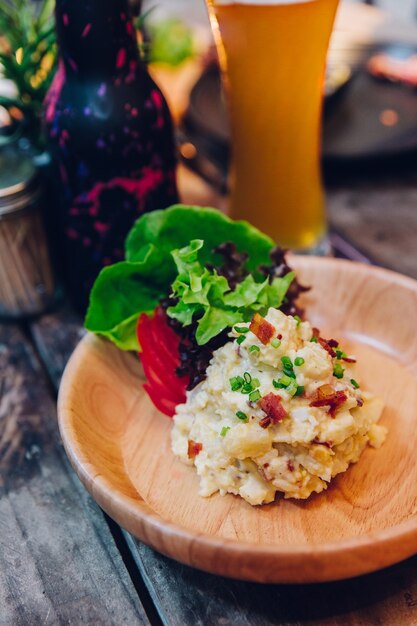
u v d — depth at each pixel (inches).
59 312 20.6
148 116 17.0
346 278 18.0
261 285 15.7
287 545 11.7
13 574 14.0
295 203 19.8
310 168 19.5
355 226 22.4
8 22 19.4
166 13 35.7
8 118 22.1
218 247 16.8
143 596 14.0
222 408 14.6
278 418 13.7
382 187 24.1
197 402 15.0
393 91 26.4
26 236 18.9
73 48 16.2
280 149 18.9
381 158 23.2
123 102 16.7
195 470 15.0
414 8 40.6
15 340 19.7
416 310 17.0
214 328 15.2
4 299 19.9
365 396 15.5
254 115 18.4
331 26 17.3
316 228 20.5
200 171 25.1
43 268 19.9
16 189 18.3
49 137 17.3
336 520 13.8
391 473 14.6
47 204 19.7
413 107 25.5
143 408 16.4
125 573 13.9
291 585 13.4
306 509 14.0
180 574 13.7
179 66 28.8
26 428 17.0
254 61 17.4
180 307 15.6
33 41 18.9
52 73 19.2
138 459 15.3
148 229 16.9
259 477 14.1
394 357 17.1
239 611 13.1
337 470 14.2
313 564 11.7
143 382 16.9
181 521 14.0
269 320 14.6
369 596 13.2
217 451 14.3
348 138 24.1
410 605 13.0
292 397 14.0
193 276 15.4
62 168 17.4
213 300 15.6
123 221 17.8
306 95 18.0
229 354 14.8
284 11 16.4
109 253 18.3
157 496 14.5
